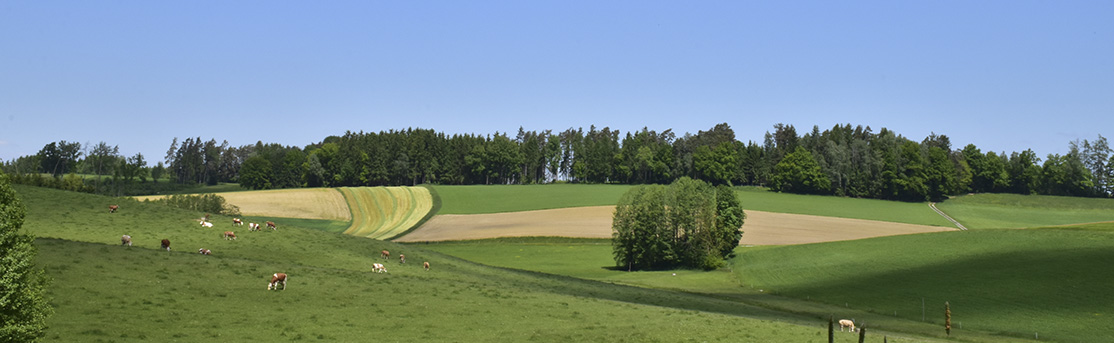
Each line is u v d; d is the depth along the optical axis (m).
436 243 108.75
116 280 35.16
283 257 54.72
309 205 141.75
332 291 39.41
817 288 63.38
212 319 30.94
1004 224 135.00
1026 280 56.22
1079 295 50.50
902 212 145.75
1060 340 40.56
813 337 34.59
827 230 118.81
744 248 95.31
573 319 37.28
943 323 46.41
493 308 38.72
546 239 108.19
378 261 60.09
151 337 27.08
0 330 20.22
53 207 60.72
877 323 45.59
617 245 87.25
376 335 30.67
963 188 178.25
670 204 86.19
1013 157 199.88
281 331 29.98
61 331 26.16
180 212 68.44
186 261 42.34
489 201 148.88
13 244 22.05
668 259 84.06
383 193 155.00
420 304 38.16
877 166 174.25
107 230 55.19
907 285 60.28
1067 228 77.25
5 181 22.81
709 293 62.50
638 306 43.72
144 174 190.62
